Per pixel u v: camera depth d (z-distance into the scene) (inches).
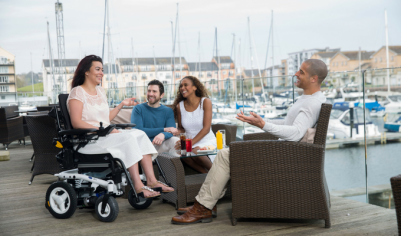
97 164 93.3
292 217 82.2
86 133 93.4
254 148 82.6
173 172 100.0
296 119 83.8
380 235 77.2
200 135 118.4
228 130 131.9
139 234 82.0
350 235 77.7
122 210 101.2
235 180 84.4
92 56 99.8
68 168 96.0
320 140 80.4
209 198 87.7
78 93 96.3
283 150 81.2
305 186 81.1
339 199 106.7
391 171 157.2
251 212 84.3
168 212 98.3
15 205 110.2
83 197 98.9
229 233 80.7
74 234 83.5
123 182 96.5
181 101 125.2
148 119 124.3
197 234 80.7
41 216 98.5
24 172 164.2
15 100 449.1
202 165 118.3
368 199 148.6
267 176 82.7
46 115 133.5
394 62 1979.6
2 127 232.2
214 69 1622.8
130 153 90.6
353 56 2020.2
